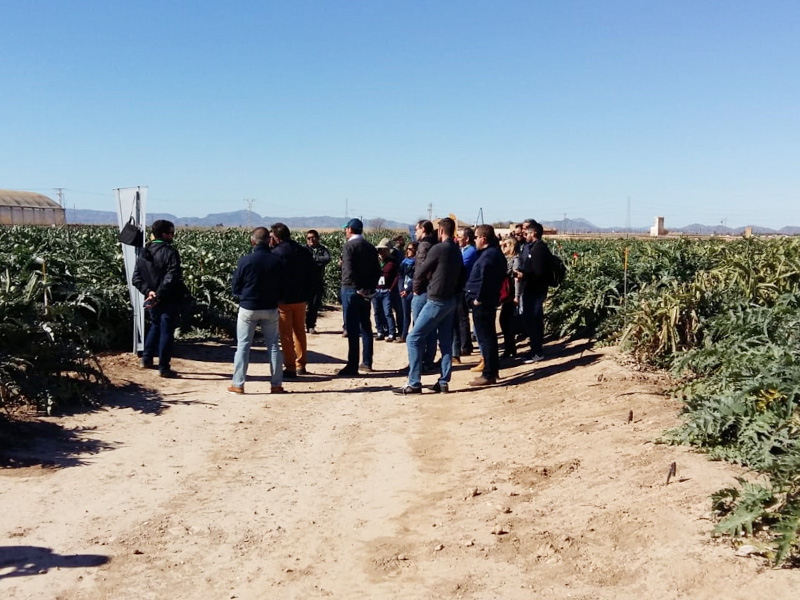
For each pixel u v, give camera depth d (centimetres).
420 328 922
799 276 966
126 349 1137
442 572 429
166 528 501
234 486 588
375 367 1143
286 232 1034
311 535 493
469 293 941
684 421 590
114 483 582
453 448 687
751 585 354
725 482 471
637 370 865
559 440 653
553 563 422
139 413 790
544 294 1070
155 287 962
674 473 491
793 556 373
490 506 525
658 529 429
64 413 754
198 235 2603
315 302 1523
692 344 871
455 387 971
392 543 477
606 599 373
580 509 490
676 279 1084
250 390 945
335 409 853
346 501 557
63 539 477
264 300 909
